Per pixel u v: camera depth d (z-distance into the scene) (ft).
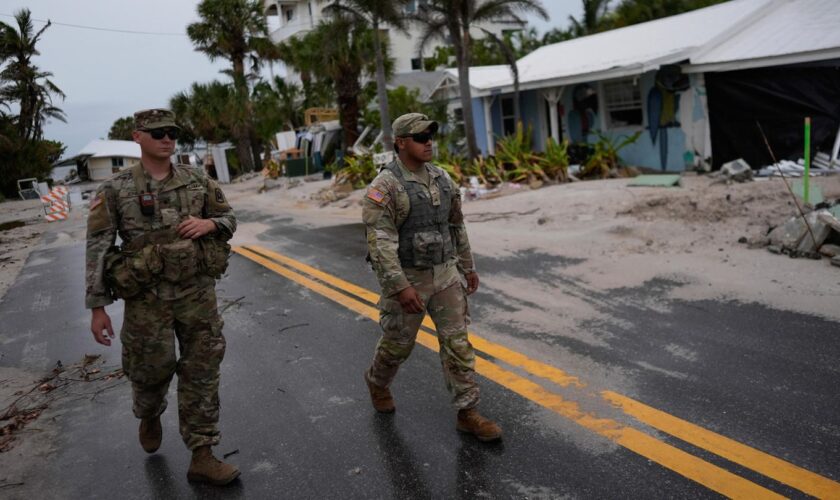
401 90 85.40
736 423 11.27
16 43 147.33
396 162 11.13
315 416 13.03
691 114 41.98
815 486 9.32
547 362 14.64
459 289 11.40
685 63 41.42
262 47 111.34
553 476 10.12
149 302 10.32
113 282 10.09
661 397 12.48
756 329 15.53
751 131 40.60
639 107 46.03
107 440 12.90
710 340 15.16
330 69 77.15
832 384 12.41
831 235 20.89
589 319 17.39
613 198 33.17
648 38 49.52
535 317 17.95
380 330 18.19
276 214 50.60
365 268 26.48
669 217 27.91
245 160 118.11
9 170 138.72
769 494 9.21
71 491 11.07
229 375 15.76
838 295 17.16
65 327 21.86
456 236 11.98
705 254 22.48
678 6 103.04
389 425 12.31
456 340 11.24
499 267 24.02
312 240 35.27
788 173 35.94
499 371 14.30
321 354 16.67
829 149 39.09
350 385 14.44
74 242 45.14
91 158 199.21
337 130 89.10
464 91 50.26
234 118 112.88
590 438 11.16
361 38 76.33
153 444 11.78
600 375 13.73
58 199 67.10
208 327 10.80
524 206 35.22
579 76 45.75
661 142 44.68
